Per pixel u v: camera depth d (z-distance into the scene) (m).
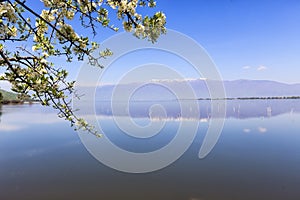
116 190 14.64
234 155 22.30
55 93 4.14
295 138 30.77
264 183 15.62
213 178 16.67
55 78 4.37
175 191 14.55
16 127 41.47
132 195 14.01
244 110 89.62
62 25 4.10
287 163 19.75
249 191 14.44
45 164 19.47
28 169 18.23
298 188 14.76
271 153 23.08
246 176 16.92
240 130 37.69
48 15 4.29
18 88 3.93
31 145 26.64
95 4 4.23
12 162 20.12
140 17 4.48
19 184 15.47
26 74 4.02
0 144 27.39
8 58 3.76
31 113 76.88
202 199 13.67
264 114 70.75
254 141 29.08
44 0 4.08
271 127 41.56
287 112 78.31
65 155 22.09
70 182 15.73
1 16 3.43
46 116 63.59
